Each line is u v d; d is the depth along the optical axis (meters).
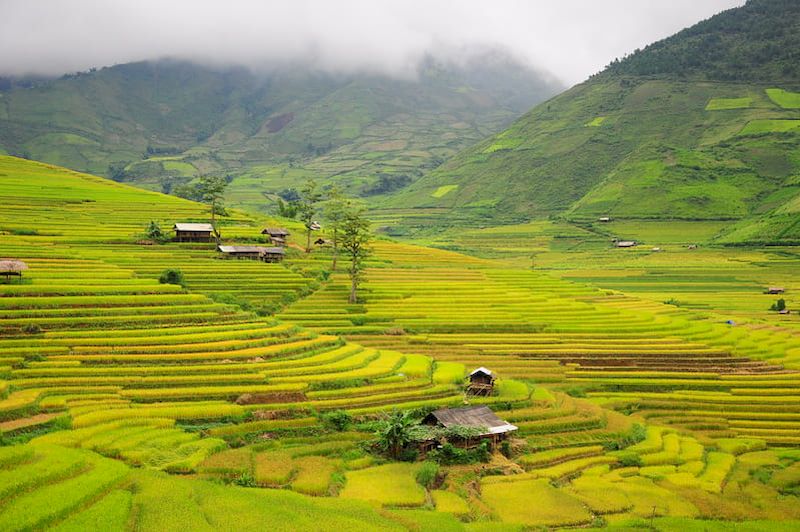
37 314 89.06
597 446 81.88
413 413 79.19
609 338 132.00
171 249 151.12
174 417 68.50
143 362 81.44
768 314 172.88
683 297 193.75
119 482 50.22
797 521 62.81
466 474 68.69
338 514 51.12
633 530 57.16
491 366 110.44
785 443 92.19
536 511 60.59
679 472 76.44
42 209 169.50
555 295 163.25
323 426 73.25
